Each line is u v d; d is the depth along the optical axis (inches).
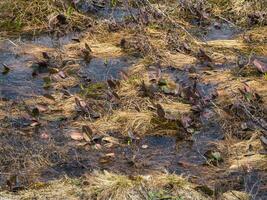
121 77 281.4
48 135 232.4
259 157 213.8
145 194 187.5
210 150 216.4
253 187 195.5
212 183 200.5
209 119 242.7
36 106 251.4
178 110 249.4
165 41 317.4
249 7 357.7
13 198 189.2
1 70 292.5
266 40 325.7
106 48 315.0
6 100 260.5
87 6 363.6
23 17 349.1
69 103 256.7
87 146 225.3
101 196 188.7
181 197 186.9
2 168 210.5
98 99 260.4
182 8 361.1
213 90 268.2
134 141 229.1
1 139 229.6
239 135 231.8
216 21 352.8
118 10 362.6
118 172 208.1
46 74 289.4
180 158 218.4
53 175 207.0
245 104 249.6
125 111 248.7
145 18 339.6
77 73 288.5
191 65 296.2
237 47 316.2
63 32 338.0
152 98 259.1
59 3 357.1
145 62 297.4
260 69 281.9
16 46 319.9
